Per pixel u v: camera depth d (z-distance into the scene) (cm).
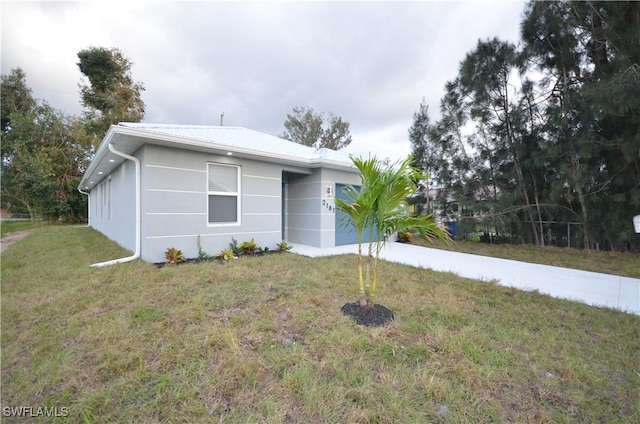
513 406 185
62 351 240
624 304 391
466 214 1068
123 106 2089
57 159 1767
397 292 411
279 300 359
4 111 1747
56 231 1244
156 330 275
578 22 743
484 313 345
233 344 245
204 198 649
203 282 426
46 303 346
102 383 202
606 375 222
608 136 757
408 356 239
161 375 208
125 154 585
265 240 762
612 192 766
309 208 885
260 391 194
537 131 927
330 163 814
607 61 739
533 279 525
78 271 483
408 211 321
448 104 1106
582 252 820
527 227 981
